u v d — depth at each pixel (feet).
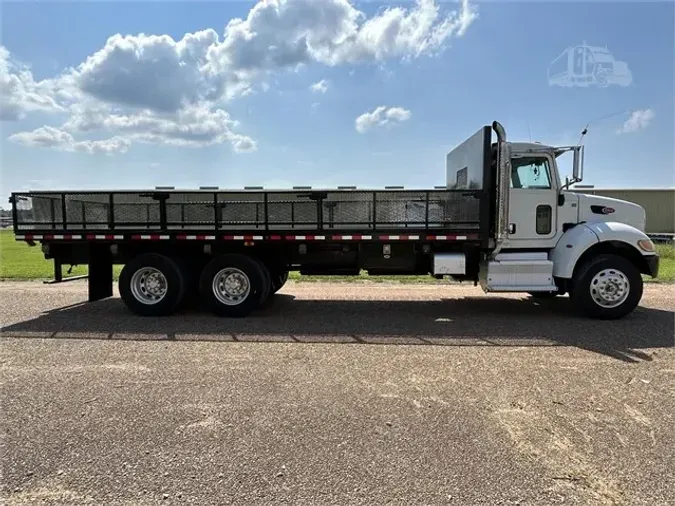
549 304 27.07
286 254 25.22
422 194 22.95
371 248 24.71
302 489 8.39
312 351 17.07
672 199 99.55
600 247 23.38
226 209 23.50
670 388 13.23
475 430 10.65
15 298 29.43
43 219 24.21
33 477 8.80
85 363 15.62
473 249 24.77
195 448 9.85
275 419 11.23
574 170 23.15
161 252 24.47
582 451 9.71
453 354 16.67
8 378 14.14
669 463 9.23
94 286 25.27
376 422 11.07
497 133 22.41
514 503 7.98
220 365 15.37
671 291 31.24
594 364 15.46
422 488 8.41
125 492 8.34
